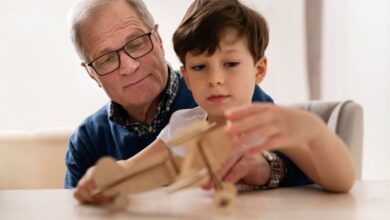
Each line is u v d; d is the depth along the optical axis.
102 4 1.09
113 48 1.07
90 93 2.14
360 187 0.68
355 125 1.34
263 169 0.71
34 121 2.15
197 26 0.79
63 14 2.11
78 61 2.12
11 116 2.14
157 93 1.13
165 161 0.50
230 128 0.46
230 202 0.50
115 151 1.24
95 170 0.53
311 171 0.68
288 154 0.72
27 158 1.70
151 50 1.10
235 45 0.77
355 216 0.49
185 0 2.13
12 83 2.13
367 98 2.14
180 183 0.51
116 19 1.08
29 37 2.12
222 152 0.49
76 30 1.11
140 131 1.20
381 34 2.10
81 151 1.28
